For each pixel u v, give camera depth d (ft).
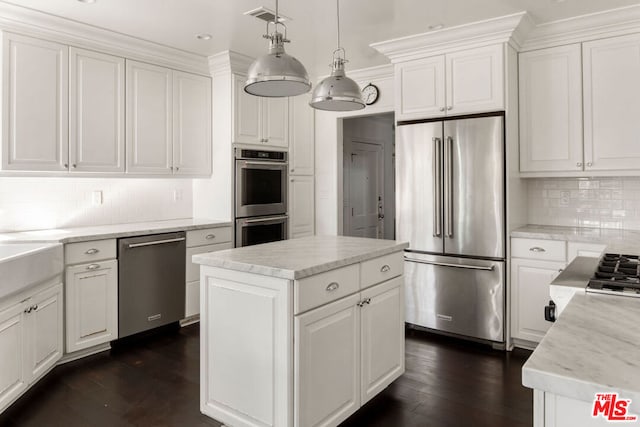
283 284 6.34
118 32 11.34
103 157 11.51
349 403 7.38
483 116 11.13
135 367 9.96
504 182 10.93
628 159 10.23
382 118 21.06
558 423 2.72
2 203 10.78
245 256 7.39
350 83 8.28
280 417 6.43
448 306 11.80
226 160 13.83
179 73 13.28
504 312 11.00
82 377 9.41
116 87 11.76
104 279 10.70
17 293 8.13
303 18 10.45
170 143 13.07
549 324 10.58
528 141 11.45
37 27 10.16
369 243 8.93
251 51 13.08
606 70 10.41
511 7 9.86
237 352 6.97
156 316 11.85
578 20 10.41
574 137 10.84
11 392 7.89
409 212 12.40
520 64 11.51
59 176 10.80
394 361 8.66
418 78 12.10
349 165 18.92
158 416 7.84
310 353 6.52
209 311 7.36
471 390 8.79
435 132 11.84
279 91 7.87
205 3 9.64
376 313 8.09
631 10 9.84
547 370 2.70
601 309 3.95
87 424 7.58
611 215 11.57
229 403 7.12
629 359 2.85
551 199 12.37
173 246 12.23
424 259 12.16
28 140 10.10
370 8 9.89
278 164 15.25
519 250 10.93
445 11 10.07
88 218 12.39
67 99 10.78
